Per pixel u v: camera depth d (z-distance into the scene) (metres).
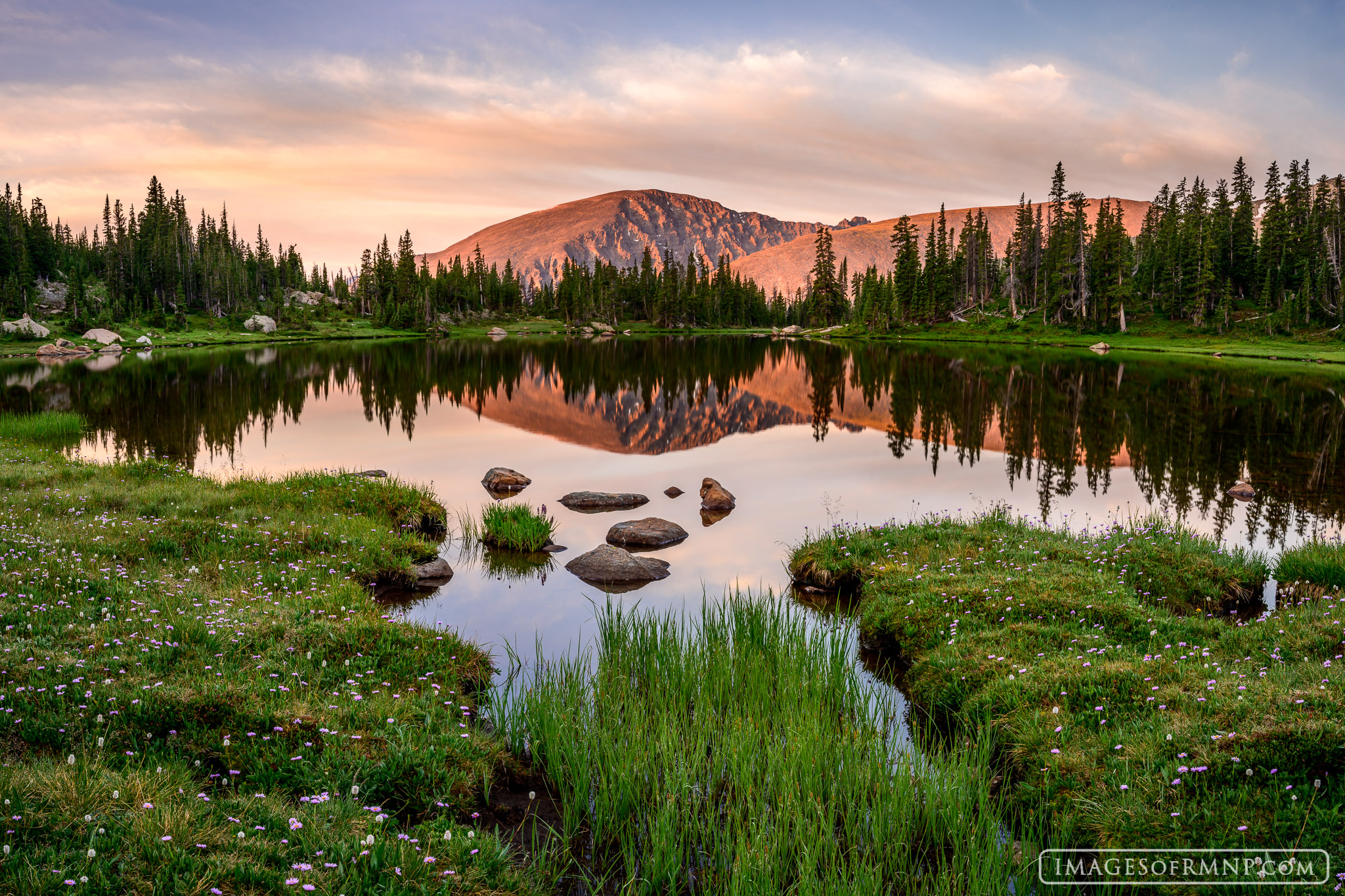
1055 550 15.06
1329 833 5.97
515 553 17.17
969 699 9.41
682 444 33.91
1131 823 6.63
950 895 6.30
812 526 19.36
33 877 4.76
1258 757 6.86
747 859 6.25
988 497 22.80
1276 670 8.82
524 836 7.11
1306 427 35.97
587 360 90.31
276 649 9.76
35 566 11.73
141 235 170.00
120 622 9.91
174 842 5.46
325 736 7.69
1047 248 129.25
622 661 10.43
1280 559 15.05
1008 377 62.59
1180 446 31.36
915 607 12.38
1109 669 9.23
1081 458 29.47
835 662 10.22
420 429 37.50
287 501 18.81
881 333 141.62
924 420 40.47
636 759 7.81
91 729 7.14
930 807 7.12
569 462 29.20
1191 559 14.31
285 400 48.62
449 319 188.00
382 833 6.17
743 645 10.52
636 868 6.76
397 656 10.41
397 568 14.88
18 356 94.50
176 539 14.81
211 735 7.41
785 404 48.00
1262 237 110.94
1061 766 7.67
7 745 6.75
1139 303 118.44
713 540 18.20
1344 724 6.98
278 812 6.27
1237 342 96.88
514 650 11.66
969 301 145.62
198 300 161.12
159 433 35.06
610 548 15.98
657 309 195.12
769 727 8.85
